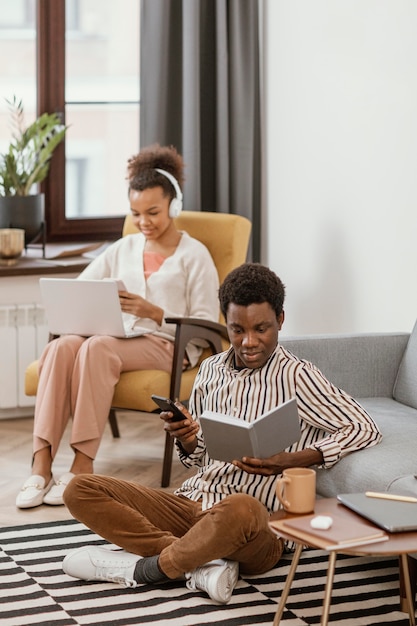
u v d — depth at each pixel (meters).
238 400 2.94
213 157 4.91
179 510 3.00
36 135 4.72
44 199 4.98
